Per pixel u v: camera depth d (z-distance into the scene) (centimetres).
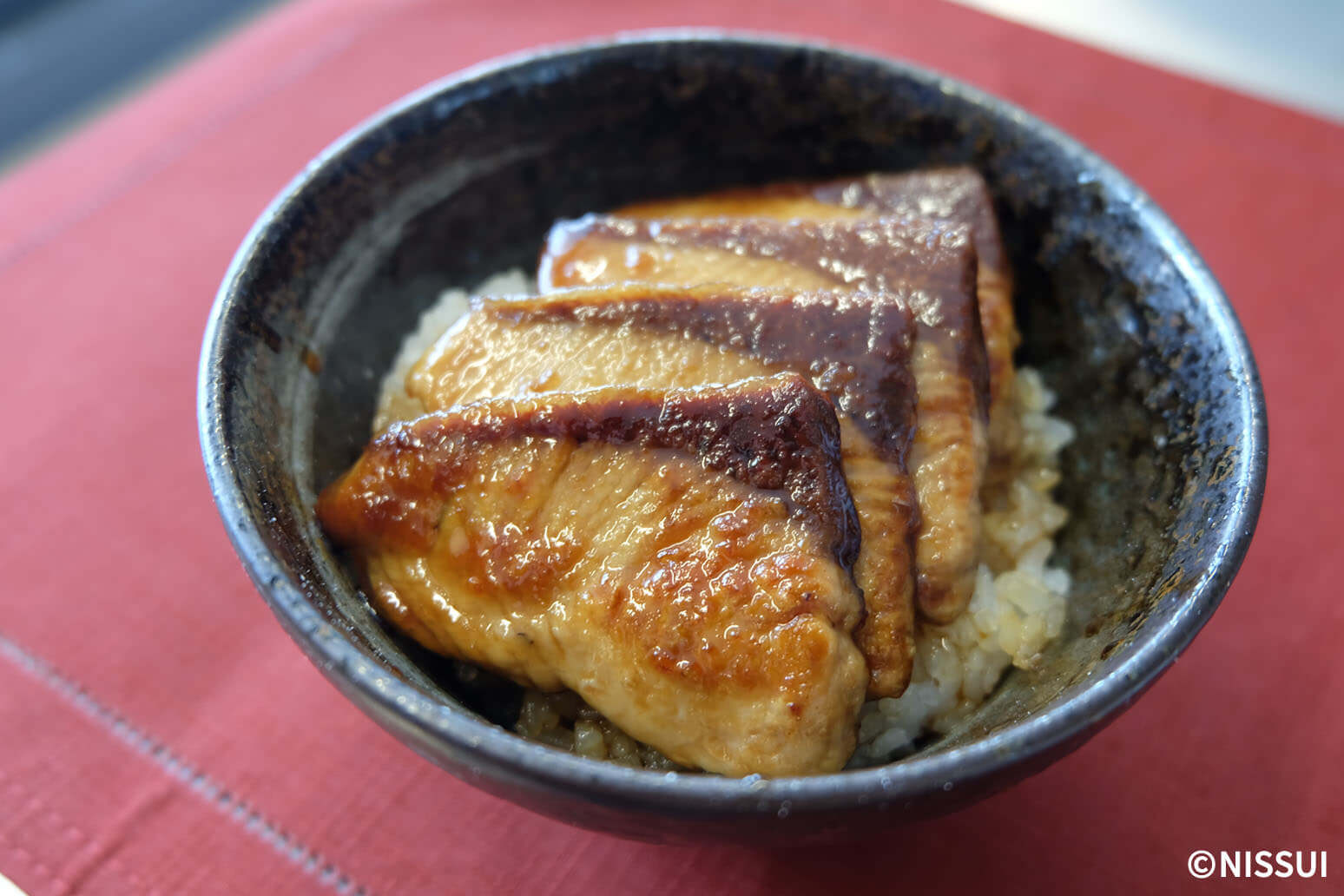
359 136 16
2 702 17
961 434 15
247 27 32
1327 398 21
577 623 14
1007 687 15
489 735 11
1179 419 15
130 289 23
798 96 19
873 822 11
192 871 15
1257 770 16
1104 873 15
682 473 14
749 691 13
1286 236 23
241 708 17
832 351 15
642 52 18
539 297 16
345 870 15
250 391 14
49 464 20
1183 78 26
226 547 19
